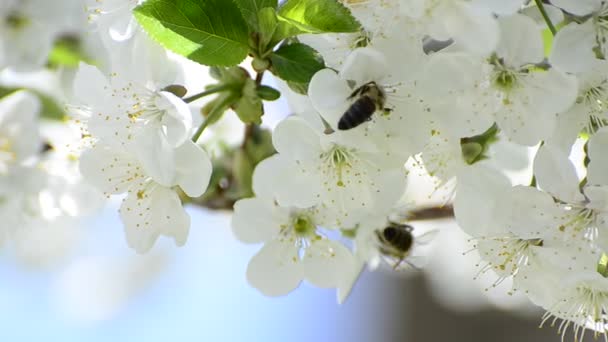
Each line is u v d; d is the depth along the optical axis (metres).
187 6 0.55
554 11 0.56
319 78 0.55
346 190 0.57
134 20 0.56
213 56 0.55
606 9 0.56
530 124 0.56
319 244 0.59
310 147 0.56
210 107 0.57
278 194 0.57
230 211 0.61
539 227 0.56
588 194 0.55
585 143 0.56
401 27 0.55
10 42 0.61
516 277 0.56
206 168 0.56
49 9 0.61
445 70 0.55
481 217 0.57
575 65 0.55
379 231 0.60
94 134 0.56
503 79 0.56
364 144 0.56
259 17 0.55
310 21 0.55
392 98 0.55
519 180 0.59
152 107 0.56
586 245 0.56
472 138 0.58
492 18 0.54
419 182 0.61
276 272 0.59
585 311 0.56
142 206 0.57
